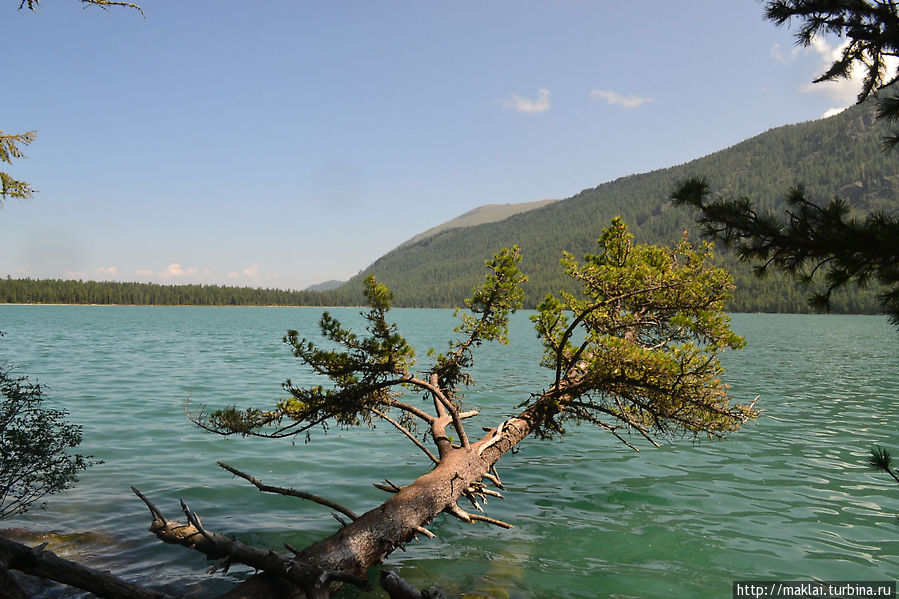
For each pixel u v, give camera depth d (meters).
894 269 4.09
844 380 24.91
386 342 8.92
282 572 5.62
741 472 10.96
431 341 49.56
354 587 6.43
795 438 13.84
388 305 9.01
